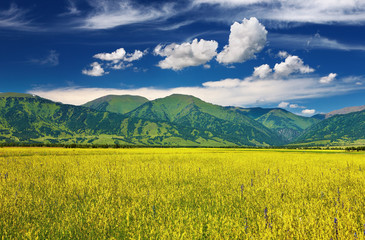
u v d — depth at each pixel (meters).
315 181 22.72
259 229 10.49
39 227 11.22
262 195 17.75
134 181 23.17
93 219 12.10
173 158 54.03
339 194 16.97
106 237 10.55
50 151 77.25
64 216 12.82
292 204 14.56
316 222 11.11
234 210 14.20
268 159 53.16
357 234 9.73
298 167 35.91
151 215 13.19
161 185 21.66
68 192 17.80
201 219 12.14
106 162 42.44
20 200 15.73
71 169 32.03
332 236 9.48
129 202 15.70
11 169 31.97
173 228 11.02
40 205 14.60
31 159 47.81
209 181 23.73
